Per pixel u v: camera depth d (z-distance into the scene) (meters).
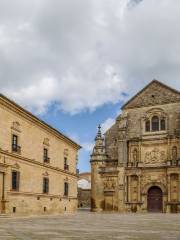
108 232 23.67
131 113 84.38
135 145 81.81
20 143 48.38
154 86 83.12
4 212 43.66
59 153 62.69
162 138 79.44
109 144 86.62
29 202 50.62
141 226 30.70
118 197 80.88
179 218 48.28
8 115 45.16
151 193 79.50
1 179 43.56
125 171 81.38
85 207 119.50
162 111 80.69
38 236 19.94
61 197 62.81
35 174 52.88
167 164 77.62
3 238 18.28
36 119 52.44
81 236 20.41
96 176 83.81
